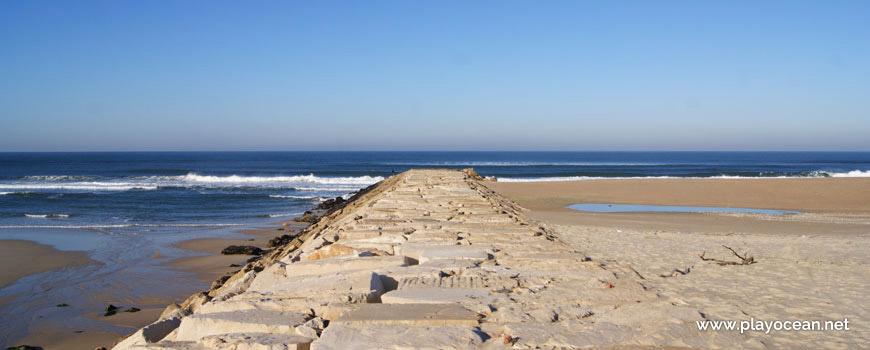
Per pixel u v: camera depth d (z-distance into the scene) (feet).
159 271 40.75
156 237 57.11
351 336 11.37
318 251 21.95
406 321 12.17
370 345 10.87
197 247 50.78
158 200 99.40
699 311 13.94
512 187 91.09
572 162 355.56
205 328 12.82
